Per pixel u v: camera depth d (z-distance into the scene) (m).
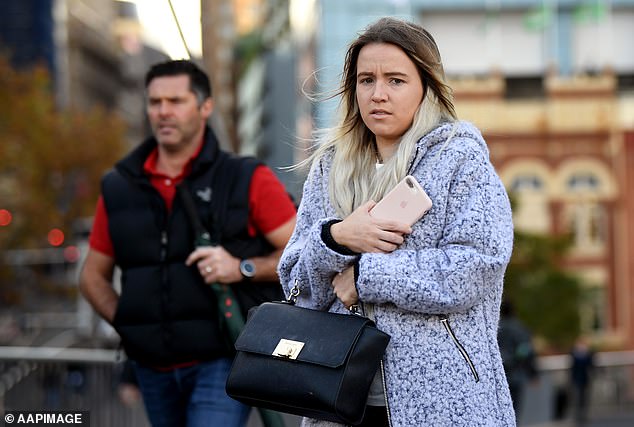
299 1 134.38
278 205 13.30
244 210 13.20
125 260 13.24
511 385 32.16
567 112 125.62
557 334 94.62
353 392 8.75
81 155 140.88
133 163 13.45
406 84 9.27
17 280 126.69
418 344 8.89
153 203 13.23
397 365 8.90
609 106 125.62
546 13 125.88
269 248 13.38
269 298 13.23
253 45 164.25
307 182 9.88
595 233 124.44
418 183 9.09
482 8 126.12
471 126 9.27
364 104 9.34
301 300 9.70
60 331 90.12
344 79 9.69
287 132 11.35
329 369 8.78
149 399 13.38
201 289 12.99
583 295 98.81
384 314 9.00
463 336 8.91
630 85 126.62
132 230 13.17
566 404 54.47
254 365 9.10
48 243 133.50
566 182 125.38
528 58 126.69
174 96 13.43
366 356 8.80
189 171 13.38
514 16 126.62
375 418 9.12
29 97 137.50
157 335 13.02
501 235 8.92
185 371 13.05
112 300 13.88
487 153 9.30
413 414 8.81
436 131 9.16
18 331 92.75
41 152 135.75
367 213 9.04
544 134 125.50
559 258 100.38
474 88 125.81
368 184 9.47
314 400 8.77
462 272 8.70
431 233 9.02
